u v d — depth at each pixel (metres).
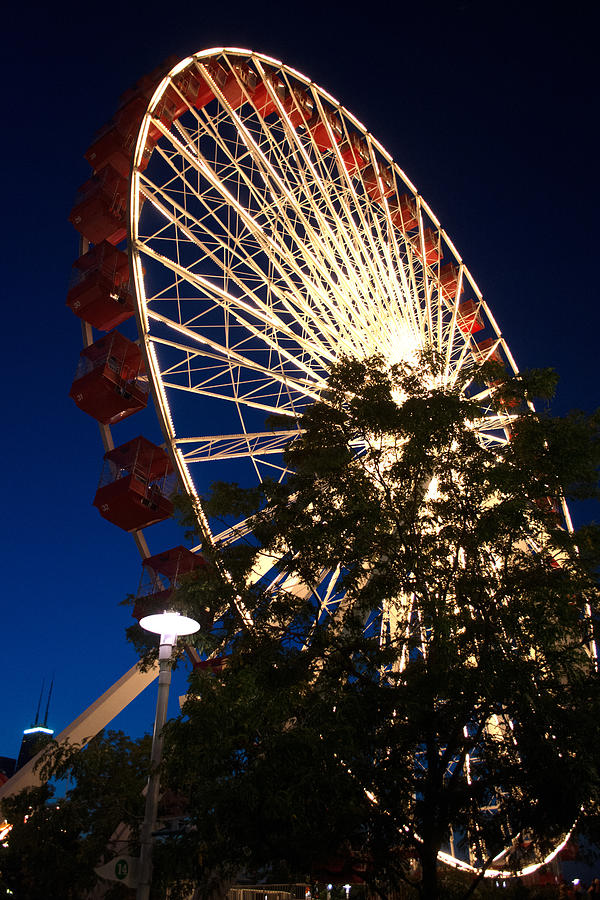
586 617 13.13
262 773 10.99
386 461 16.53
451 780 12.38
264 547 14.84
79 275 27.55
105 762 19.83
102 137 29.28
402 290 30.33
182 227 25.61
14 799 20.23
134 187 24.48
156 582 21.92
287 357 26.22
